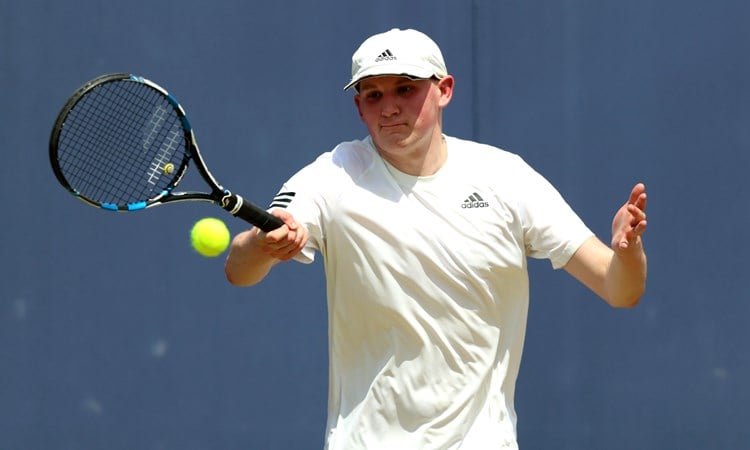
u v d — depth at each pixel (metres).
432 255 12.01
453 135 19.12
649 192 18.84
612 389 18.81
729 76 18.81
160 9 18.83
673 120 18.84
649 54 18.91
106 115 15.58
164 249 18.67
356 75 12.15
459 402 12.12
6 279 18.55
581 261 12.29
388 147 12.09
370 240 12.07
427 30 19.12
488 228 12.20
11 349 18.50
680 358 18.73
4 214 18.59
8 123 18.67
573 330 18.86
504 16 19.11
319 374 18.80
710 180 18.80
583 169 18.95
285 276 18.81
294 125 18.92
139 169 15.13
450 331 12.09
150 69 18.78
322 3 19.02
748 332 18.67
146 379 18.58
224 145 18.80
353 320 12.34
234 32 18.91
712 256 18.77
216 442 18.64
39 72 18.72
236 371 18.69
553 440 18.86
